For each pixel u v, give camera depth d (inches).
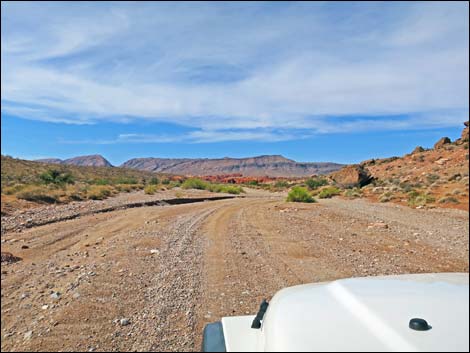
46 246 317.4
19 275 234.8
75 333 159.6
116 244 327.6
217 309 186.2
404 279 88.0
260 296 205.0
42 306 186.5
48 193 682.2
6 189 679.1
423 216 558.9
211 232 406.9
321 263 277.4
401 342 61.6
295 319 71.7
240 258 289.6
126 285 217.6
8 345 150.8
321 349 61.9
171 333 160.9
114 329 163.8
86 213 536.4
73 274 237.0
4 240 336.5
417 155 1943.9
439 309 70.6
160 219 496.1
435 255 311.9
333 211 632.4
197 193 1237.1
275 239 372.2
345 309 73.7
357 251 320.2
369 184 1411.2
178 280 229.6
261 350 71.6
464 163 1413.6
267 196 1368.1
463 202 700.0
